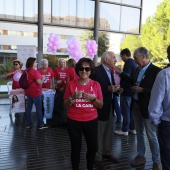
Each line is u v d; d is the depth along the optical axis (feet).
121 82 13.04
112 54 9.23
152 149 9.07
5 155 10.69
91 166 8.44
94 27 26.22
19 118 17.43
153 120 6.87
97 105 7.73
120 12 28.12
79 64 7.62
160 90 6.61
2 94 25.00
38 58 23.70
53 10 24.43
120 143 12.59
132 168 9.59
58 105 15.35
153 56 56.34
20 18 22.98
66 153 11.05
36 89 14.55
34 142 12.53
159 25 55.62
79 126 7.78
